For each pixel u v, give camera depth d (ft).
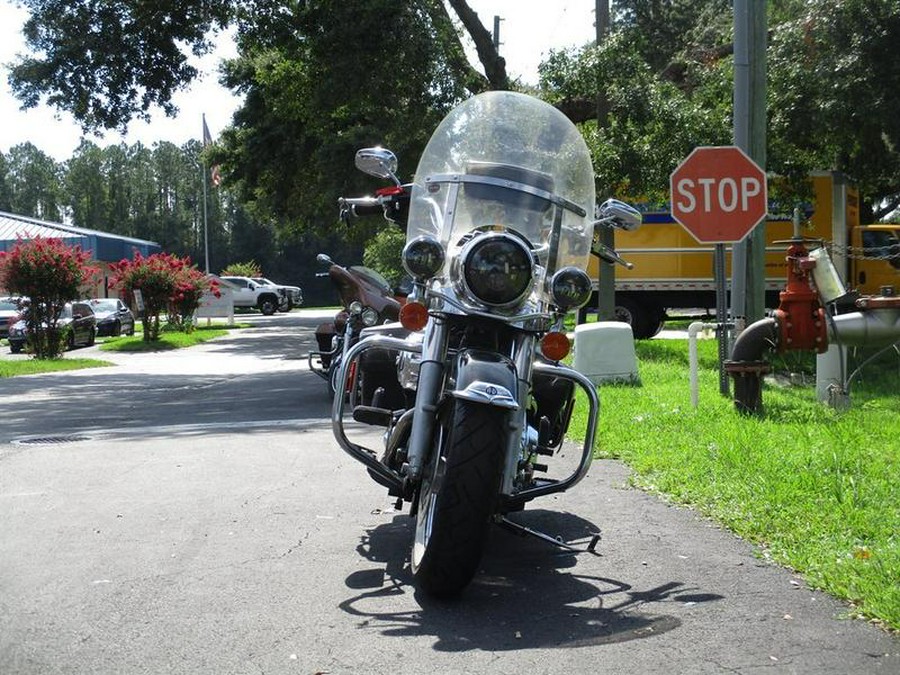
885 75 61.46
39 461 29.73
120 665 13.62
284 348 100.42
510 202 17.88
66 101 76.48
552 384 19.16
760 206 33.88
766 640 14.23
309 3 75.31
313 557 18.72
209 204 358.23
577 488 24.27
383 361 19.61
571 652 13.92
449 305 16.61
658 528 20.49
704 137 63.05
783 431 29.43
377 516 21.84
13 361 84.84
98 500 23.82
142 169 376.68
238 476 26.45
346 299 39.19
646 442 28.86
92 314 114.42
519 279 16.05
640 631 14.67
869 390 39.58
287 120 113.50
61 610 15.85
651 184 63.77
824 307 35.09
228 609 15.84
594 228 19.34
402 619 15.35
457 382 15.61
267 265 322.75
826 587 16.35
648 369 51.06
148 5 74.69
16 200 399.85
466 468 15.16
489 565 18.20
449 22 78.07
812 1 63.72
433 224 18.20
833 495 21.49
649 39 92.58
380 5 72.33
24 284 89.66
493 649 14.06
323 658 13.80
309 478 26.00
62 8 75.72
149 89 77.15
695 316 102.94
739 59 39.50
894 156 82.38
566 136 18.57
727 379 38.24
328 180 103.71
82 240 182.91
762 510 20.75
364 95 76.74
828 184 80.33
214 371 71.67
